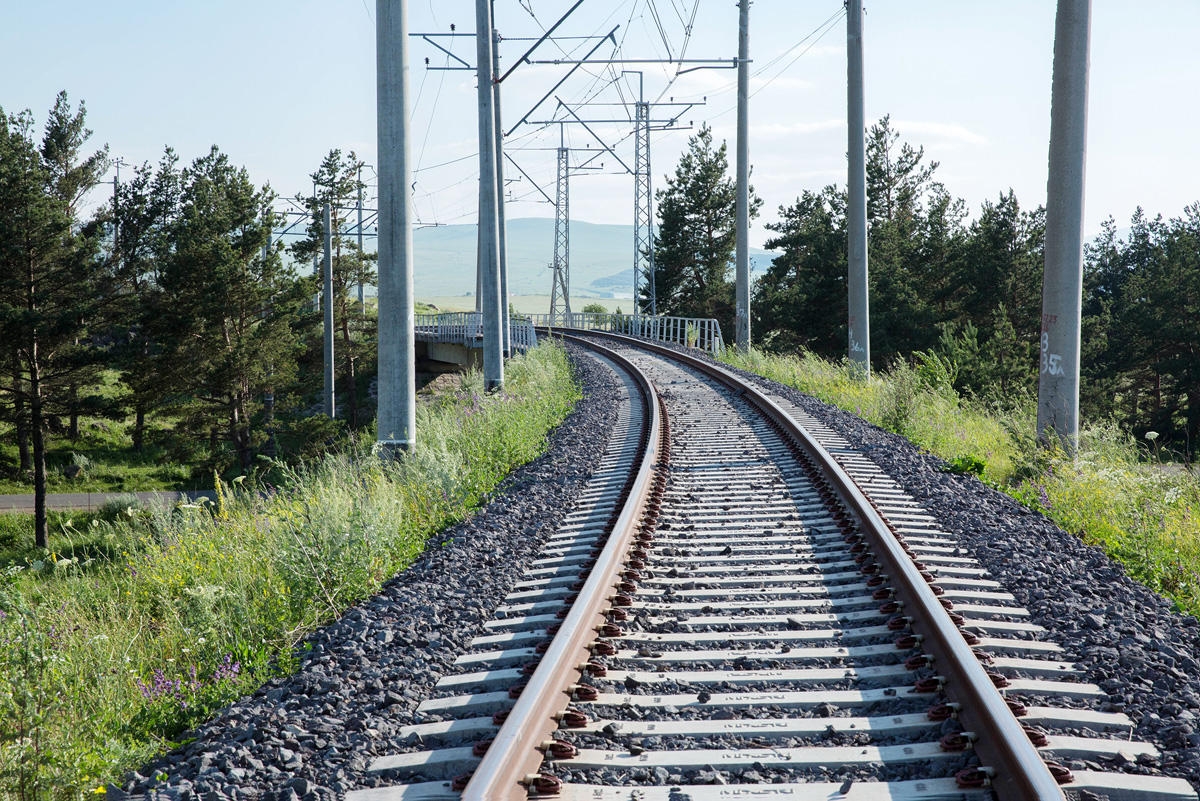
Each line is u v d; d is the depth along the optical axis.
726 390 20.80
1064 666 5.10
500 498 10.81
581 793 3.81
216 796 4.01
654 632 5.86
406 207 12.47
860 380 21.91
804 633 5.70
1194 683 4.84
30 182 38.84
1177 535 7.93
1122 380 53.69
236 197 55.06
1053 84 12.01
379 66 12.32
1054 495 9.77
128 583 8.52
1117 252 68.00
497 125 33.94
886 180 64.56
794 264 69.06
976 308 54.03
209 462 46.62
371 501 8.94
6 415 38.31
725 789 3.80
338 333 67.25
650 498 9.72
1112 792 3.67
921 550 7.61
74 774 4.34
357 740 4.51
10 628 5.18
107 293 44.72
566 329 61.25
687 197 74.12
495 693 4.94
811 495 9.93
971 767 3.86
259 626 6.59
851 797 3.70
